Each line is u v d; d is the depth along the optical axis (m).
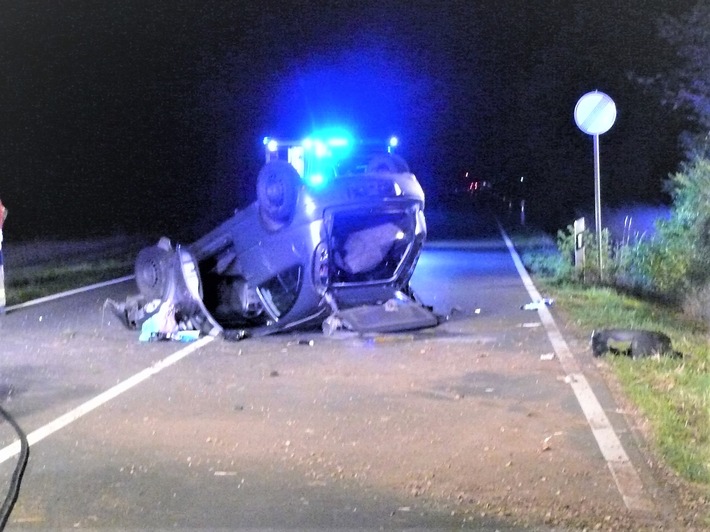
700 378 6.82
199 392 6.87
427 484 4.84
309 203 8.64
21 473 5.06
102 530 4.29
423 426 5.88
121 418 6.18
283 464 5.20
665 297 12.66
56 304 11.59
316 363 7.82
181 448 5.51
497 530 4.25
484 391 6.74
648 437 5.55
